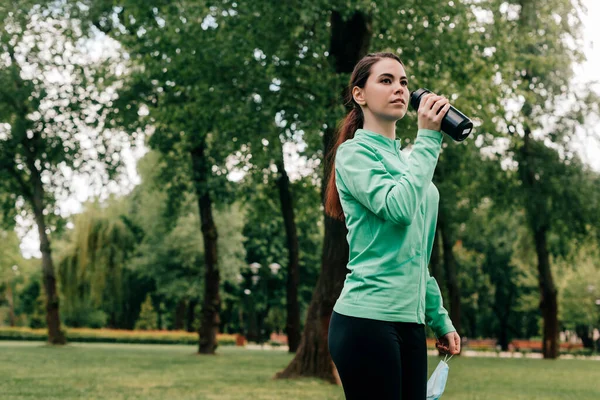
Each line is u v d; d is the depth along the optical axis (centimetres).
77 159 2677
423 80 1520
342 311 246
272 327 6538
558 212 2822
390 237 244
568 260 3284
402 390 245
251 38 1444
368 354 238
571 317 5244
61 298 3966
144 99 2439
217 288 2702
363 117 274
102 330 4647
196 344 4753
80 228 3809
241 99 1461
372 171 244
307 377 1346
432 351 3866
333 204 280
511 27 1712
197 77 1513
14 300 7475
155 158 3259
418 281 247
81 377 1342
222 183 2520
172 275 4578
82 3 2355
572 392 1252
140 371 1568
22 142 2734
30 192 2936
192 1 1397
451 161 2267
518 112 1781
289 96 1456
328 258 1349
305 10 1291
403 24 1470
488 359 2955
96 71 2470
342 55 1392
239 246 4388
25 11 2302
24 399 932
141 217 4719
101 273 3784
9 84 2519
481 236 3628
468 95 1588
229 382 1290
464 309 5147
